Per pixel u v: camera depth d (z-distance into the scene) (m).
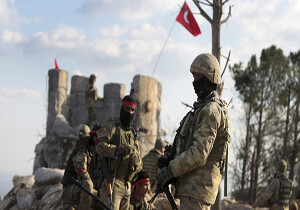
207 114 5.34
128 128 8.66
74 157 9.37
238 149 41.19
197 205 5.34
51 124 28.69
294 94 40.72
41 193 14.66
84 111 30.20
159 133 29.06
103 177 8.42
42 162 27.75
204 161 5.24
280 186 13.06
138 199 9.09
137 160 8.40
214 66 5.64
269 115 40.56
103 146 8.24
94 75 28.03
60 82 29.27
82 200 8.95
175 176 5.37
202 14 14.65
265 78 40.91
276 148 40.44
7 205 15.62
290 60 42.03
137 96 27.84
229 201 29.27
